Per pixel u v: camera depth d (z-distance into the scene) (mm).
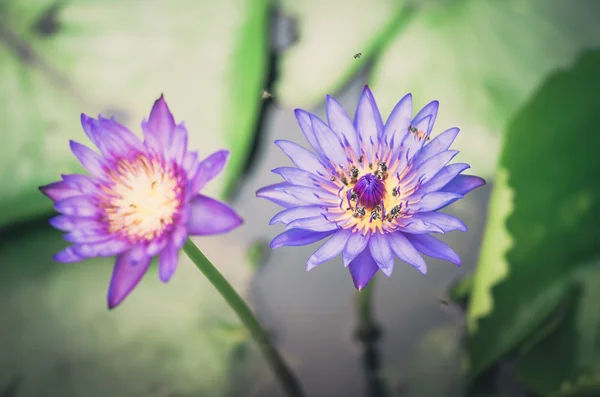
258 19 733
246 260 719
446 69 724
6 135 716
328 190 649
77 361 690
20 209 704
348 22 741
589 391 651
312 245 728
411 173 646
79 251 632
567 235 670
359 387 685
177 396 681
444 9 736
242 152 715
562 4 740
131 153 646
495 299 671
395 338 696
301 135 740
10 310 703
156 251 631
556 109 691
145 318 700
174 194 639
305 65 735
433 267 714
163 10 743
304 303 710
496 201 681
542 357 665
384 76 726
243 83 723
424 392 678
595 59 698
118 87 727
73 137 719
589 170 675
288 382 687
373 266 629
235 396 682
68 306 705
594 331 657
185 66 729
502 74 724
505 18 734
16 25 730
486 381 673
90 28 738
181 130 633
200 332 695
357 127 656
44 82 725
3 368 689
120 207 644
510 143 688
